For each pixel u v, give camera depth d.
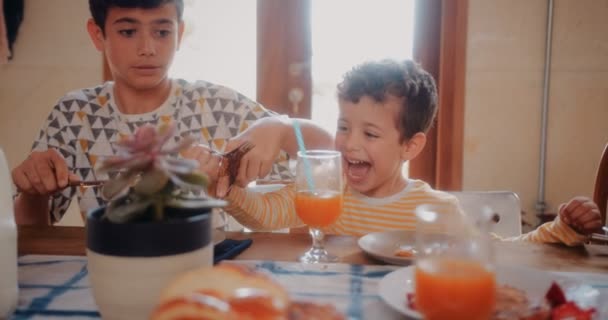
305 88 2.11
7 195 0.64
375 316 0.65
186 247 0.58
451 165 2.10
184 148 0.59
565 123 2.08
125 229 0.56
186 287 0.50
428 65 2.09
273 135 1.12
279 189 1.34
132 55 1.29
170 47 1.33
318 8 2.07
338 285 0.75
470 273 0.52
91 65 2.07
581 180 2.11
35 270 0.81
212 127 1.47
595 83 2.05
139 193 0.58
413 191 1.29
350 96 1.22
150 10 1.26
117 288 0.57
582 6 2.01
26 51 2.06
